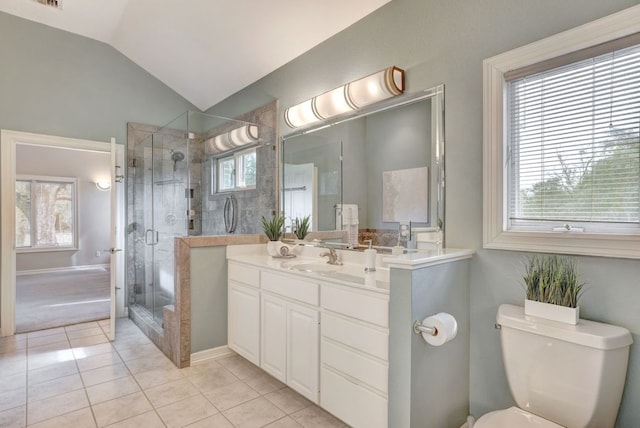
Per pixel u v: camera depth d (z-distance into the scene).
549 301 1.43
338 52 2.55
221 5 2.74
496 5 1.71
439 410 1.61
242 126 3.40
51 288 5.25
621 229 1.40
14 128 3.25
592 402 1.26
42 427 1.84
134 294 3.91
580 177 1.51
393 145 2.15
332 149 2.55
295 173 2.90
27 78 3.32
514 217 1.71
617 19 1.35
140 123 3.96
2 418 1.92
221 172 3.38
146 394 2.18
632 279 1.34
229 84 3.65
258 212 3.32
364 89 2.21
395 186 2.13
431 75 1.98
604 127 1.45
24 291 5.04
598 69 1.46
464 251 1.76
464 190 1.84
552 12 1.53
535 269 1.56
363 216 2.31
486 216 1.74
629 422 1.34
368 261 2.06
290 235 2.95
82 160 7.05
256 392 2.21
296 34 2.72
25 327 3.47
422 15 2.03
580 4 1.46
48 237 6.76
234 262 2.69
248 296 2.52
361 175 2.33
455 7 1.87
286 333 2.14
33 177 6.53
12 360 2.69
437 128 1.93
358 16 2.38
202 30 3.08
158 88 4.08
